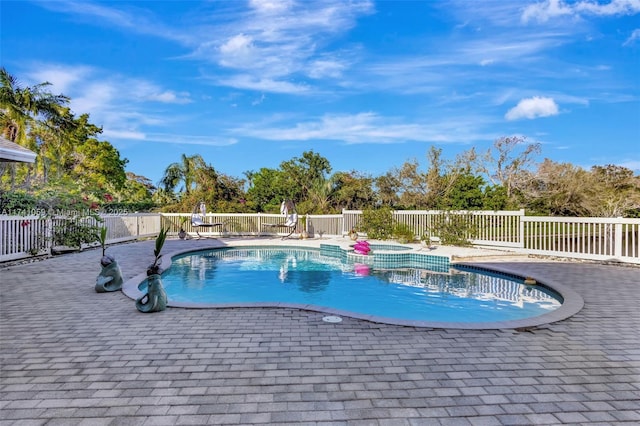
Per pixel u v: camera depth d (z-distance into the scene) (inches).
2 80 812.0
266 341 162.2
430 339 166.2
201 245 586.2
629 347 159.3
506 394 117.0
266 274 404.2
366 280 372.5
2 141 449.7
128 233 646.5
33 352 149.4
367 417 103.2
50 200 486.9
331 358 144.1
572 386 123.0
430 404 110.4
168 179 1026.1
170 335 169.8
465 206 819.4
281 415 103.8
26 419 101.1
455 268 429.4
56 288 268.4
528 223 492.7
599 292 266.8
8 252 388.8
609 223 413.7
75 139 1090.1
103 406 108.3
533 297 300.0
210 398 113.0
